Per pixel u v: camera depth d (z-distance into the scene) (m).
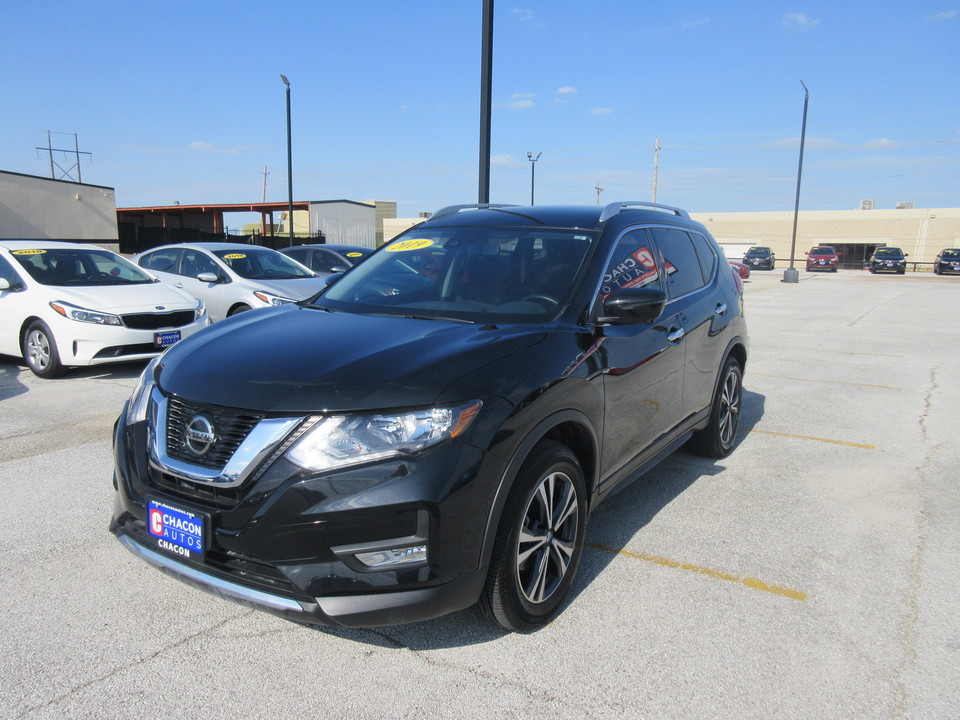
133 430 2.89
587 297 3.43
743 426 6.25
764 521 4.14
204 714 2.45
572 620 3.07
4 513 4.07
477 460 2.54
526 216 4.14
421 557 2.48
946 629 3.03
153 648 2.82
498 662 2.76
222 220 38.88
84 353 7.34
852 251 57.09
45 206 28.41
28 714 2.43
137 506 2.77
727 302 5.04
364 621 2.46
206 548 2.54
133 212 40.38
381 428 2.47
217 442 2.59
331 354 2.82
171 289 8.38
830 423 6.37
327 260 14.66
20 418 6.03
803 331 13.12
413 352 2.80
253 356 2.87
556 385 2.91
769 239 60.25
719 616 3.11
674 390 4.15
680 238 4.69
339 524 2.41
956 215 52.78
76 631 2.93
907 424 6.35
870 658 2.81
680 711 2.49
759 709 2.51
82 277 8.23
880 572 3.53
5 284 7.71
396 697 2.55
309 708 2.49
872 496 4.56
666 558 3.66
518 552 2.80
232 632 2.95
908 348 10.96
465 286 3.64
